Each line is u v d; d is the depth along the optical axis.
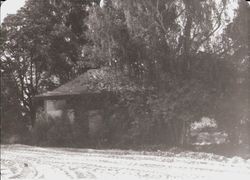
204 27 24.25
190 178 13.67
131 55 27.25
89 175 15.59
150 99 25.92
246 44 23.81
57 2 45.69
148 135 27.92
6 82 44.28
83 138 32.50
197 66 24.52
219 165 17.02
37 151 28.55
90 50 29.08
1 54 44.88
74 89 35.69
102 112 31.64
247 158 19.55
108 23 27.02
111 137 30.56
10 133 41.84
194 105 24.28
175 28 25.36
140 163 19.14
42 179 14.66
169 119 25.81
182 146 26.00
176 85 24.98
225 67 23.86
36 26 43.88
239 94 23.75
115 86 27.69
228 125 24.19
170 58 25.41
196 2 24.38
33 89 47.59
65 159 22.50
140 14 25.67
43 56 44.28
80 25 45.97
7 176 15.82
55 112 38.44
